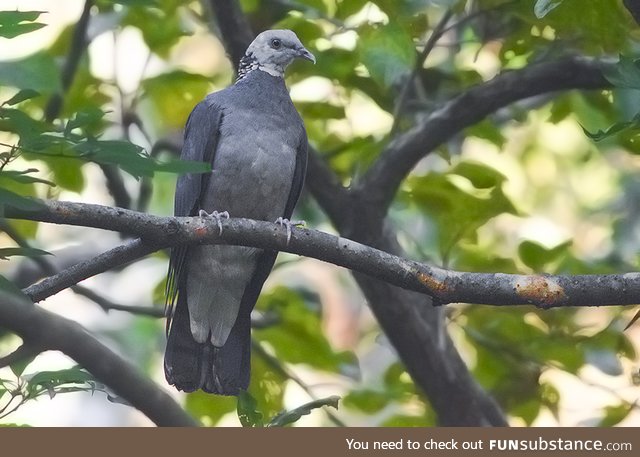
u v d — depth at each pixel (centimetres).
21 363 861
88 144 593
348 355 1209
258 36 1109
